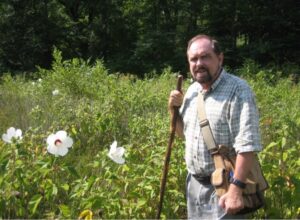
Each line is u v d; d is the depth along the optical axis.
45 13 24.69
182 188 4.77
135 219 4.29
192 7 25.22
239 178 3.38
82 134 6.91
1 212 4.43
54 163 4.88
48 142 4.44
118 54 25.50
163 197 4.27
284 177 4.56
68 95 10.20
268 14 24.77
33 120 7.78
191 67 3.61
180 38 24.38
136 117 7.48
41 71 12.73
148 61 23.80
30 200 4.45
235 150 3.49
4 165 4.41
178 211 4.71
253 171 3.47
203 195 3.72
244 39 26.14
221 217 3.65
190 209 3.85
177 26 26.33
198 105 3.61
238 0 24.61
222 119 3.50
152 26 26.91
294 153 5.19
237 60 24.00
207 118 3.56
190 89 3.85
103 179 4.72
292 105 9.96
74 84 10.67
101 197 4.21
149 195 4.57
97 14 26.94
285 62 22.83
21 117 8.15
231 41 24.78
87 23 27.41
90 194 4.52
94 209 4.25
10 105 9.32
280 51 24.20
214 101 3.54
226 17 25.11
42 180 4.60
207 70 3.53
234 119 3.45
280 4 24.78
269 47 23.62
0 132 7.54
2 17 24.09
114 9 26.59
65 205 4.41
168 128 6.27
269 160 4.92
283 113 8.10
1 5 24.44
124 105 8.36
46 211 4.70
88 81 11.18
